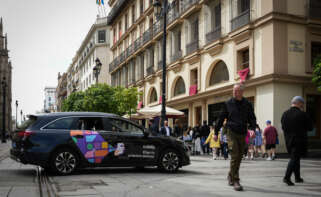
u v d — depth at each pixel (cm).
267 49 1695
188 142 1862
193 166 1120
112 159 872
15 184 670
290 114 688
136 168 1022
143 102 3500
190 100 2447
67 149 838
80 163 851
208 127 1875
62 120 854
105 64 5338
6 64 8875
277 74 1627
